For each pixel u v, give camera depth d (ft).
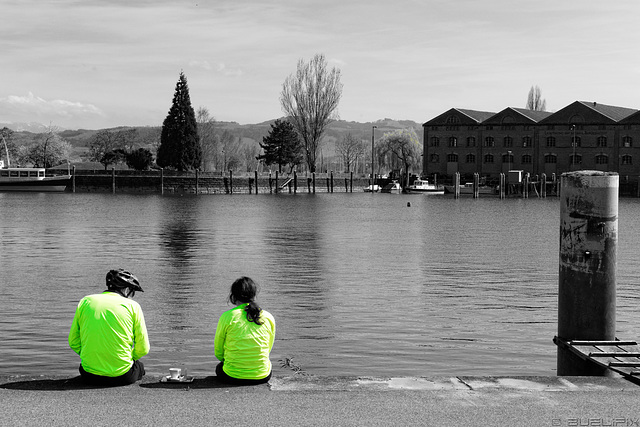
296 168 505.25
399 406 25.44
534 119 454.81
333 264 99.14
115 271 28.55
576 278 31.65
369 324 59.16
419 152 533.96
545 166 442.50
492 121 454.81
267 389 27.30
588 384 28.19
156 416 24.06
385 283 81.71
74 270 91.71
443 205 301.22
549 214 234.79
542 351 50.44
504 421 23.99
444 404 25.71
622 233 154.61
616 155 422.00
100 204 278.67
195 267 95.14
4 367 45.14
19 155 600.39
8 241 131.44
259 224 179.73
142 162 473.67
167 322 59.11
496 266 97.60
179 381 27.86
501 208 277.64
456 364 47.01
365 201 336.29
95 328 27.17
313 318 61.57
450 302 69.56
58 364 45.93
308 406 25.34
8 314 62.39
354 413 24.64
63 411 24.44
